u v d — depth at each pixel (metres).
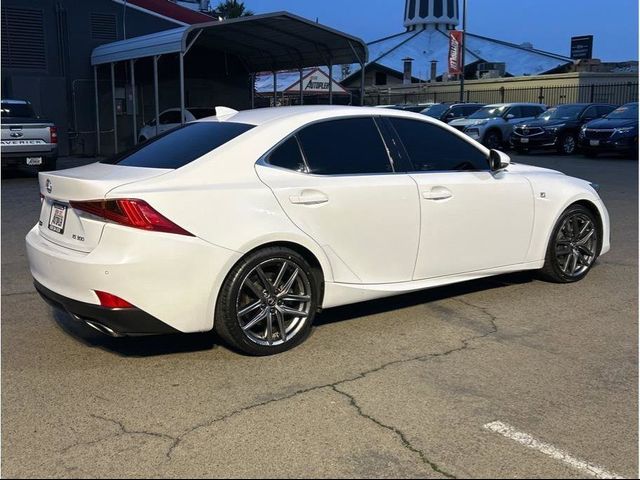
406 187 4.92
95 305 3.91
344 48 20.42
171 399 3.75
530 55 53.56
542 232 5.91
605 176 15.18
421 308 5.47
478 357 4.39
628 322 5.11
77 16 22.98
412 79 52.16
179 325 4.03
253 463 3.08
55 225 4.41
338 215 4.57
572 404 3.69
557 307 5.50
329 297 4.64
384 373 4.12
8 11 21.66
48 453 3.17
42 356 4.41
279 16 17.08
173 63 24.86
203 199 4.06
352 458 3.12
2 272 6.77
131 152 4.97
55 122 22.92
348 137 4.88
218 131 4.72
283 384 3.95
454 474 2.99
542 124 21.48
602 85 33.06
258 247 4.24
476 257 5.44
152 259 3.86
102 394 3.82
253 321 4.31
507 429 3.40
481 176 5.46
